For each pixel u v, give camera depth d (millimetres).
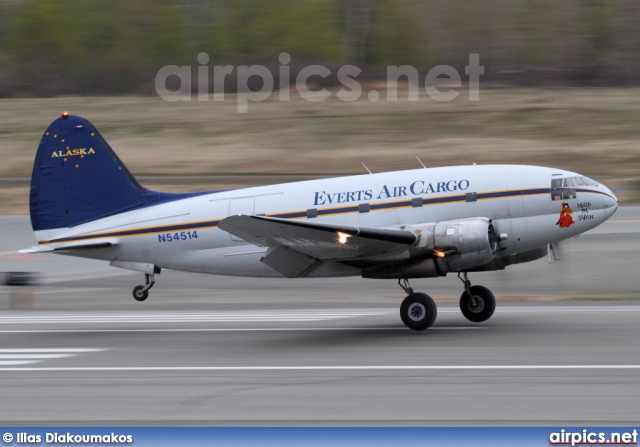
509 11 129125
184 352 28828
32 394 22922
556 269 45438
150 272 35375
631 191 68875
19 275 47031
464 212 31109
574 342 27984
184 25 133125
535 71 118500
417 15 129375
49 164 36125
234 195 34125
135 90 126438
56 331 34062
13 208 73938
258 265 33500
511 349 27141
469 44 124688
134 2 134250
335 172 83625
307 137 97438
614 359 25172
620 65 117375
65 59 130375
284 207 33062
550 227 30781
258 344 30016
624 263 45812
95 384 24000
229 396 22219
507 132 94250
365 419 19797
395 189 31984
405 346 28344
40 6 132750
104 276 48781
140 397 22375
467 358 25953
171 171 86625
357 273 31828
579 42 122938
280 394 22281
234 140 98000
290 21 129250
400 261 30656
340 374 24406
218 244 33906
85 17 133000
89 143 35938
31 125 108000
